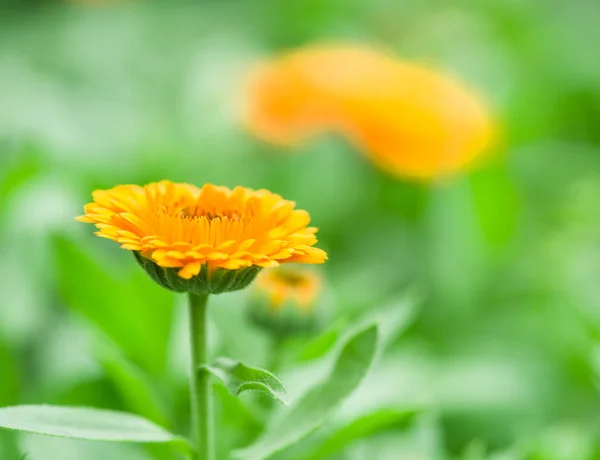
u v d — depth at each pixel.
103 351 0.56
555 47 1.17
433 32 1.20
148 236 0.48
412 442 0.58
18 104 0.82
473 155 0.79
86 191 0.73
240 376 0.49
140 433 0.50
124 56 1.24
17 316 0.61
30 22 1.41
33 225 0.63
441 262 0.78
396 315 0.57
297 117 0.77
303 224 0.50
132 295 0.59
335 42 1.23
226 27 1.33
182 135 0.88
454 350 0.72
